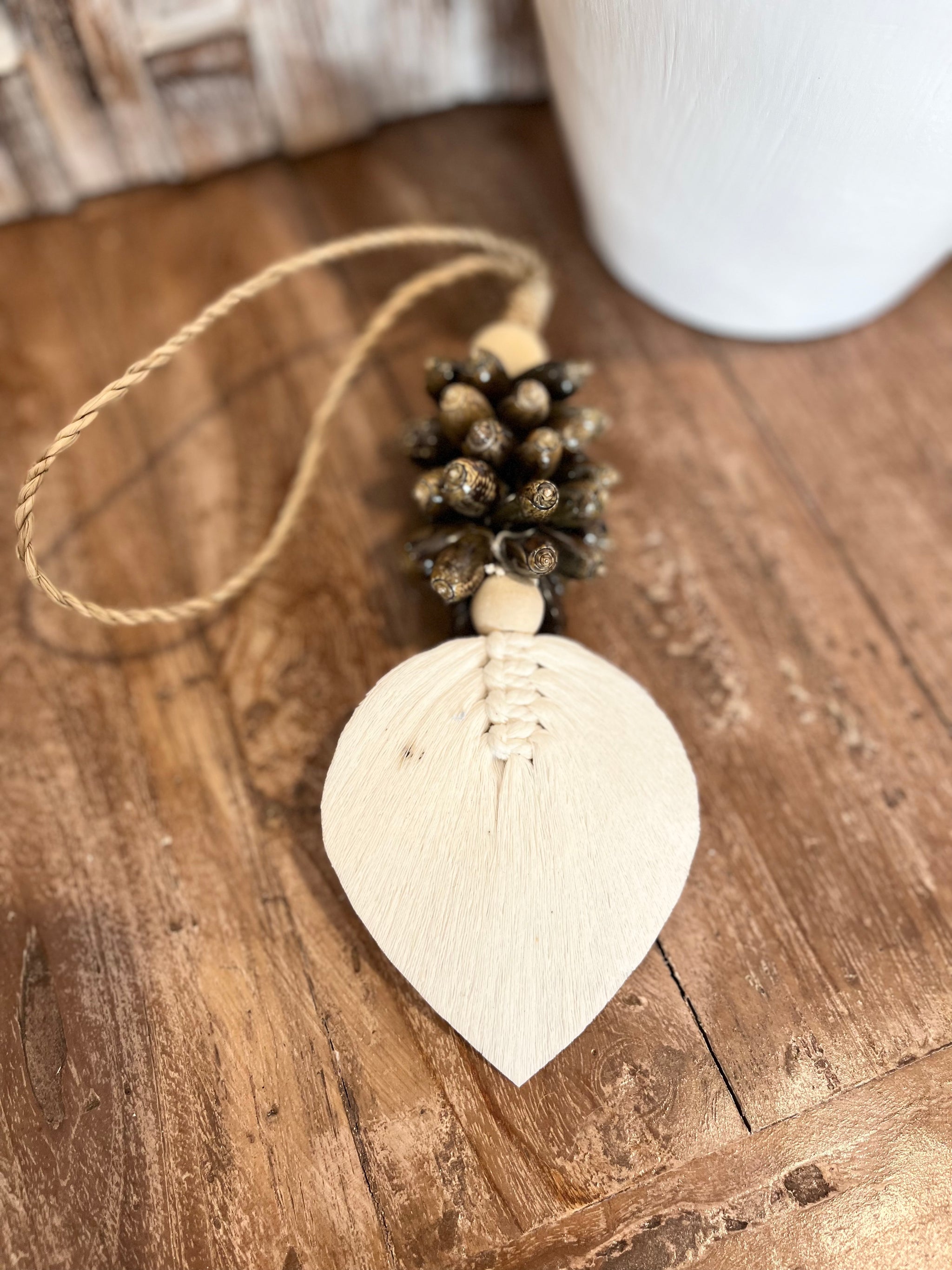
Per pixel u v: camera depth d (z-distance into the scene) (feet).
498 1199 0.81
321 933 0.91
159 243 1.30
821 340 1.25
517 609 0.88
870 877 0.95
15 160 1.25
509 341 1.03
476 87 1.40
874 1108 0.85
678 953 0.91
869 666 1.05
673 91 0.91
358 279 1.28
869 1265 0.80
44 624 1.05
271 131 1.34
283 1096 0.85
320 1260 0.79
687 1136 0.84
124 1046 0.87
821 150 0.91
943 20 0.77
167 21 1.18
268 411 1.18
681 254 1.13
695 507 1.13
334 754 0.95
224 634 1.05
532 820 0.85
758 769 0.99
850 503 1.14
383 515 1.12
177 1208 0.81
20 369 1.20
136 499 1.13
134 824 0.96
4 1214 0.80
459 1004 0.83
